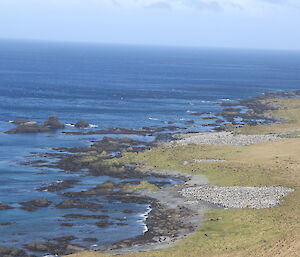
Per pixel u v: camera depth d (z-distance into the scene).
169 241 59.00
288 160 96.12
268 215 66.62
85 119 148.00
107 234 61.56
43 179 85.69
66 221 65.88
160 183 86.25
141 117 155.38
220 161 98.56
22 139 116.31
